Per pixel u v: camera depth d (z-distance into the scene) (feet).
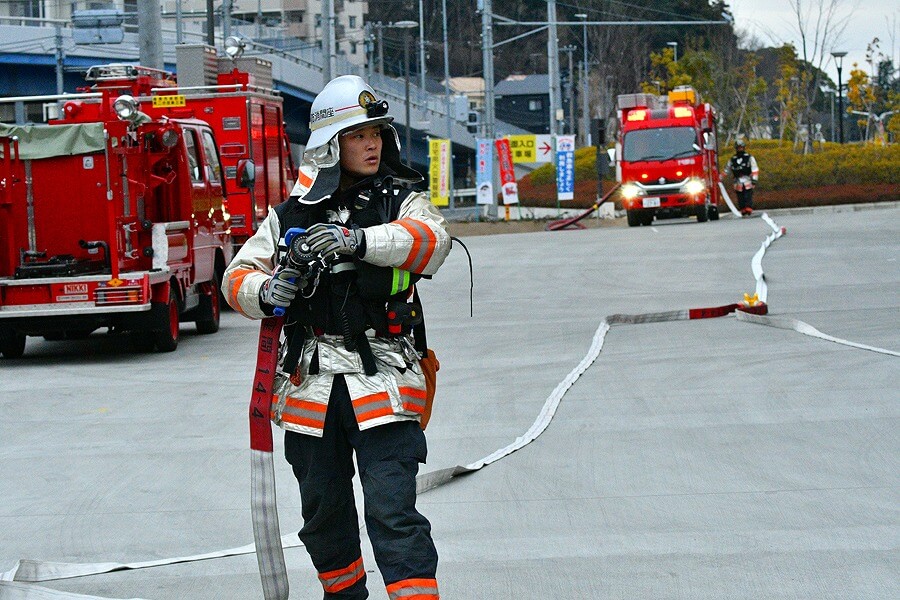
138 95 105.50
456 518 36.83
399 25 332.39
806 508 36.58
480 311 90.58
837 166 263.08
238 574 32.17
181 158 82.79
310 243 23.25
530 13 605.73
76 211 80.07
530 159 268.82
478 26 639.35
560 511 37.22
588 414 51.44
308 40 576.20
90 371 71.41
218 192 91.30
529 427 49.52
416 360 25.00
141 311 76.54
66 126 75.36
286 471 43.45
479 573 31.48
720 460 42.93
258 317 24.58
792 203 243.60
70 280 74.49
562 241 162.71
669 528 35.04
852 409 50.31
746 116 360.28
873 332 70.90
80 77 319.47
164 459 46.44
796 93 349.82
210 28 191.72
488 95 265.95
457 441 47.42
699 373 59.93
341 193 25.13
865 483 39.22
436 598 23.84
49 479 43.93
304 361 24.36
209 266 88.12
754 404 52.11
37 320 75.87
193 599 30.25
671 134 194.59
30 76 310.86
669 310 85.15
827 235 142.82
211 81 112.57
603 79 437.99
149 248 77.30
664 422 49.39
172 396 60.90
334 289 24.06
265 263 25.04
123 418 55.36
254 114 109.40
